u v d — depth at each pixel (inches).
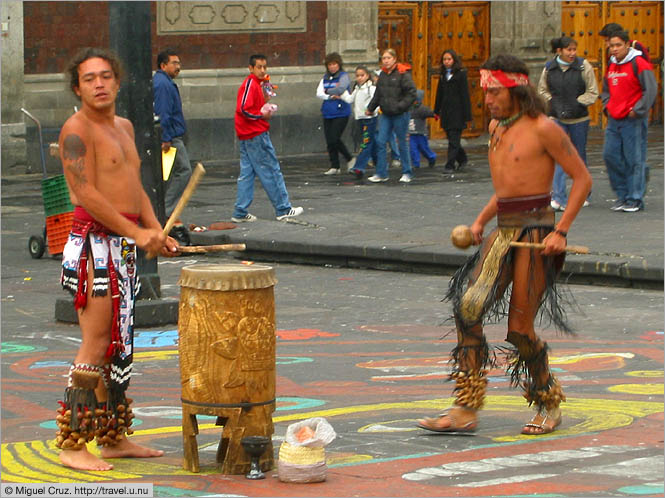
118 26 1131.9
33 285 1309.1
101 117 642.2
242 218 1651.1
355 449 658.2
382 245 1408.7
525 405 776.9
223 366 609.9
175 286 1290.6
